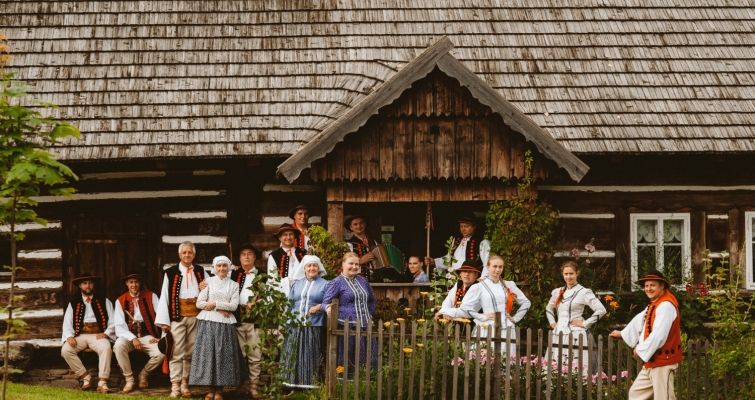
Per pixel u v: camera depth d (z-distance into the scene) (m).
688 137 17.73
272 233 17.72
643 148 17.48
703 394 13.14
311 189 17.78
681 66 18.86
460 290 15.06
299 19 19.31
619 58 18.92
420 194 16.97
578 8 19.70
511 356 13.42
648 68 18.80
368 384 13.26
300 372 14.60
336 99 17.89
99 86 18.02
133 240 17.72
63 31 18.84
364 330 14.38
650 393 12.81
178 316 15.26
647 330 12.68
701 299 16.92
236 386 14.95
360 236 17.09
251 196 17.73
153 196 17.73
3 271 17.45
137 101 17.80
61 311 17.50
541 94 18.23
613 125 17.81
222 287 14.85
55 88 17.94
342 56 18.69
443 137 16.83
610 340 13.05
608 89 18.42
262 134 17.34
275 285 14.52
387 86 16.44
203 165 17.55
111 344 16.09
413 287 16.28
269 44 18.84
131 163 17.45
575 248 18.17
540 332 13.10
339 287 14.62
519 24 19.38
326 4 19.58
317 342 14.70
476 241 16.94
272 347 14.48
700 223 18.39
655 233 18.47
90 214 17.64
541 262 16.72
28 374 16.72
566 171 16.73
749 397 13.09
